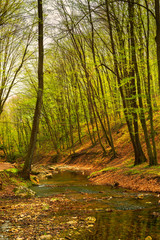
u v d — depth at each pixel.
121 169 17.98
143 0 14.34
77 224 6.34
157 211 7.36
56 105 35.84
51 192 13.45
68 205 9.14
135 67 14.63
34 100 29.72
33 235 5.48
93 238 5.19
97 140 34.25
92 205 9.00
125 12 14.39
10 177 15.91
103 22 17.95
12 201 10.23
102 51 22.88
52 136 39.62
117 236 5.24
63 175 24.38
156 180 12.02
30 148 17.77
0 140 42.62
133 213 7.31
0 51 14.03
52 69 32.75
